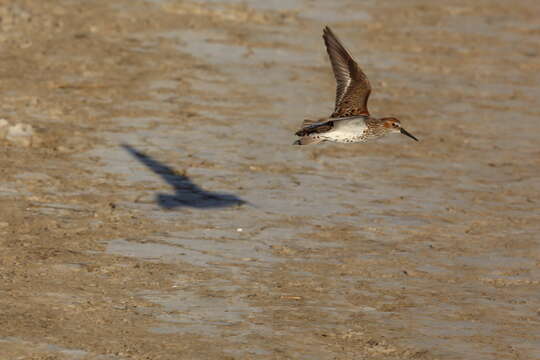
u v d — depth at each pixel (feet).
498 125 74.38
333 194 58.03
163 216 52.60
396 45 95.30
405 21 105.19
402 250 50.21
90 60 80.23
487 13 113.39
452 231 53.52
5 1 95.50
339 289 44.65
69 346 37.01
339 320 41.14
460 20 108.58
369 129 36.19
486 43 99.76
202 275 45.19
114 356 36.37
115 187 56.29
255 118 70.69
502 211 57.26
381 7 110.52
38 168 57.98
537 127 74.64
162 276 44.75
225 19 96.89
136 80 76.48
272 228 52.03
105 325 39.22
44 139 62.69
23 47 82.07
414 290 45.14
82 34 87.45
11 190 54.24
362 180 60.95
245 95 75.61
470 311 43.06
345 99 38.06
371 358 37.58
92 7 96.84
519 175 63.98
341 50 38.78
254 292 43.65
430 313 42.57
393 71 86.89
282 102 74.79
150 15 95.76
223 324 39.99
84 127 65.67
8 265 44.62
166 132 66.23
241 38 91.09
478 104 79.51
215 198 56.03
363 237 51.67
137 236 49.49
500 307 43.75
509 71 90.48
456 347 39.09
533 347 39.50
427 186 60.70
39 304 40.78
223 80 78.69
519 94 83.41
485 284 46.44
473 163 65.72
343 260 48.32
